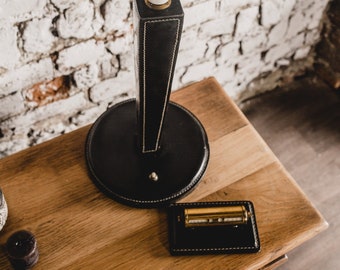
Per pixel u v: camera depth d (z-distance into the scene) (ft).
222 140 3.32
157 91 2.57
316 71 5.82
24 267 2.68
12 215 2.93
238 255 2.83
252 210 2.96
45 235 2.87
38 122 4.08
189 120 3.29
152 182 2.99
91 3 3.23
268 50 4.97
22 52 3.31
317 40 5.36
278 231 2.92
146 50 2.28
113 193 2.96
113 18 3.43
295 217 2.98
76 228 2.90
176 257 2.81
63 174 3.12
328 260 4.53
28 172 3.11
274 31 4.70
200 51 4.34
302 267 4.49
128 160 3.08
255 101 5.66
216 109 3.48
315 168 5.15
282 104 5.65
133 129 3.23
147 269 2.77
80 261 2.79
